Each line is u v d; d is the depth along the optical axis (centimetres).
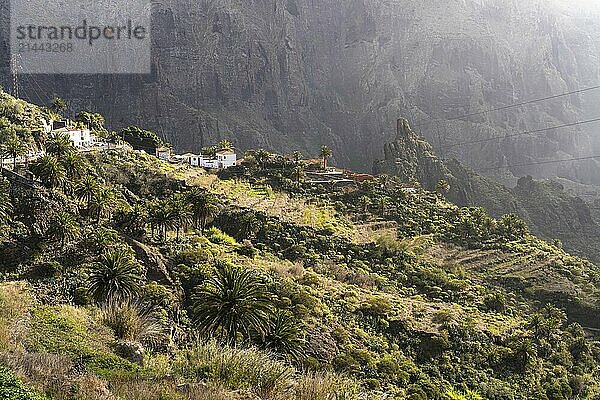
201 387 2005
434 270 9825
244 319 4281
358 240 10662
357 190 13650
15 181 7588
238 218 10125
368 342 6419
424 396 5697
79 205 8012
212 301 4341
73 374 1927
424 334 7100
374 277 8962
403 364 6291
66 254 6525
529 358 7175
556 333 8169
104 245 6669
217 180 12794
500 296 8881
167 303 5575
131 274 5497
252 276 4775
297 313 6184
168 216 8075
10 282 4872
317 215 11569
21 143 9788
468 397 6369
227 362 2242
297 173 13538
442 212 13425
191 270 6862
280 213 11238
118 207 8400
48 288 5325
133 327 3081
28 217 6975
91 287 5188
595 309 9481
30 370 1875
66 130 12575
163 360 2748
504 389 6656
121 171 10869
